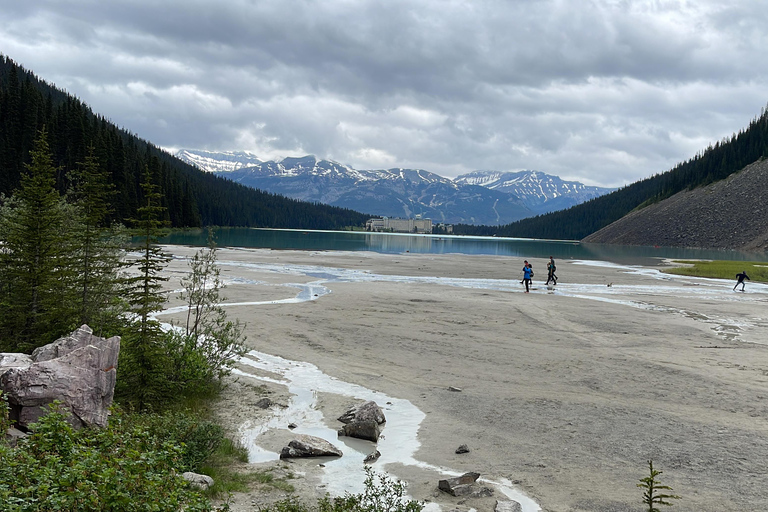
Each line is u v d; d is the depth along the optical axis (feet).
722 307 120.78
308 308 105.60
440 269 206.69
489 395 55.77
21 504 18.37
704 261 306.55
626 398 54.65
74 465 21.01
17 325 57.21
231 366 62.18
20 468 20.62
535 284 162.81
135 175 424.46
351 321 93.71
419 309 107.55
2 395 28.99
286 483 34.76
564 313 106.11
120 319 59.41
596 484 35.81
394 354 72.38
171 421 39.47
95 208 59.77
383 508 30.42
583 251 432.25
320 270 190.29
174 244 308.19
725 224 571.69
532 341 80.64
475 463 39.40
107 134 388.57
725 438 44.06
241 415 49.60
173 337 59.98
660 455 40.73
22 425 29.71
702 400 53.83
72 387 31.68
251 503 30.91
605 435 44.83
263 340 78.69
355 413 48.03
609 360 69.72
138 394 48.03
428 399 54.60
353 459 40.01
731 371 64.49
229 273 168.55
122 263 51.29
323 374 63.10
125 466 22.11
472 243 586.04
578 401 53.67
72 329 54.44
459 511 31.50
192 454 36.55
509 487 35.35
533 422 48.01
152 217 51.49
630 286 164.55
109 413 33.78
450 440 43.98
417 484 35.60
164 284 129.29
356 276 172.76
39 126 346.74
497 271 205.36
